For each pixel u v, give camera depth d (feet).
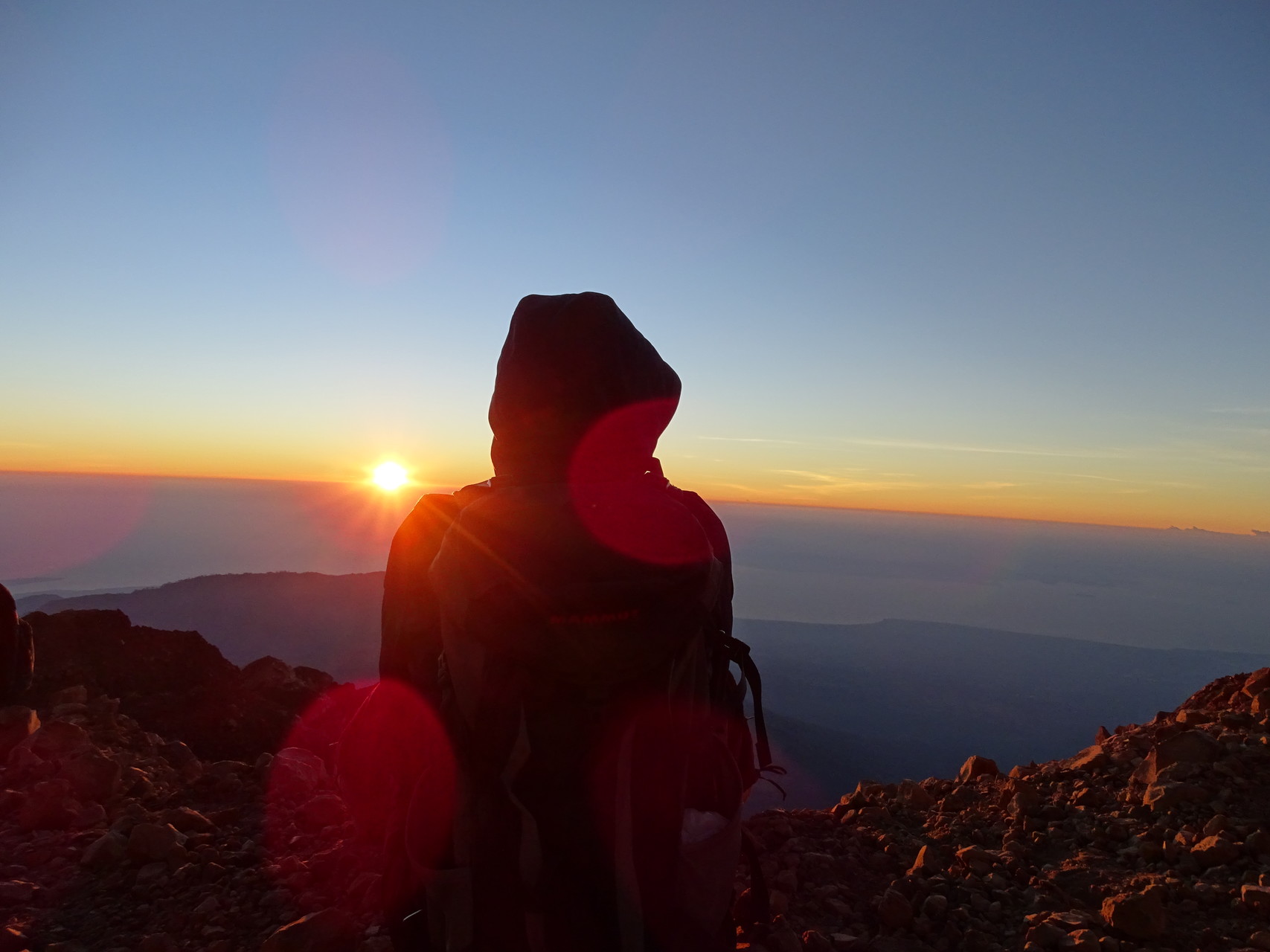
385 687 5.72
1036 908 8.14
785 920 7.79
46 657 14.78
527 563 4.78
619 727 4.83
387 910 5.53
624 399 5.75
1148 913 7.39
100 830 9.49
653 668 4.93
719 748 5.70
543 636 4.67
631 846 4.80
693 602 5.04
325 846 9.08
